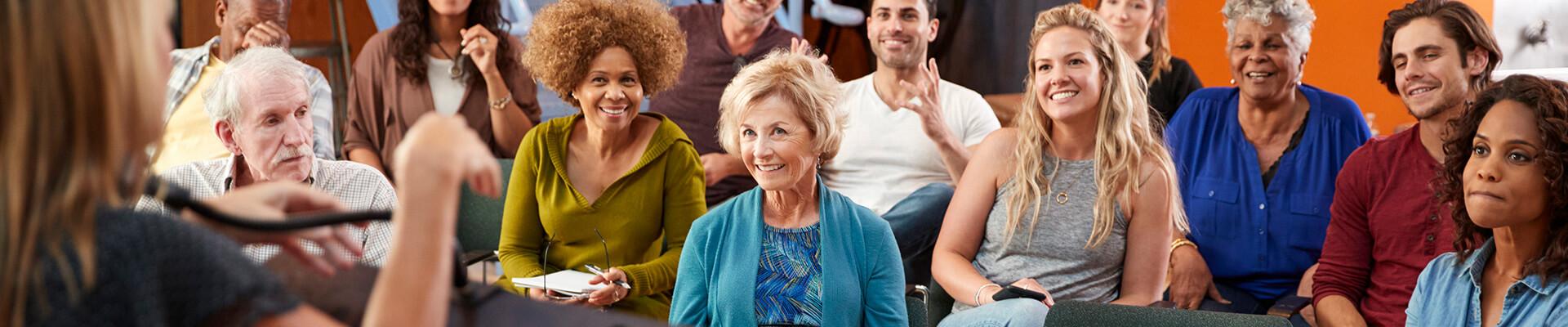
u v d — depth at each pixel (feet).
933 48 12.81
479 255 8.90
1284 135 10.60
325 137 11.27
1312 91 10.56
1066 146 8.95
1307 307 9.74
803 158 6.56
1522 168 6.11
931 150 11.73
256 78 6.90
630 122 9.35
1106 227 8.61
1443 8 9.47
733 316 6.55
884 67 11.94
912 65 11.81
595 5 9.15
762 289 6.63
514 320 2.61
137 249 2.27
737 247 6.67
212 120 7.04
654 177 9.05
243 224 2.50
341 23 13.37
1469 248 6.72
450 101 12.45
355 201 7.28
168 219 2.37
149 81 2.27
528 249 9.24
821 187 6.73
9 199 2.12
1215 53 11.19
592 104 9.01
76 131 2.17
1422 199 8.69
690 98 12.93
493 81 12.32
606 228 9.03
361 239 7.20
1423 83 9.43
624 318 2.62
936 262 9.04
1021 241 8.87
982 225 9.19
